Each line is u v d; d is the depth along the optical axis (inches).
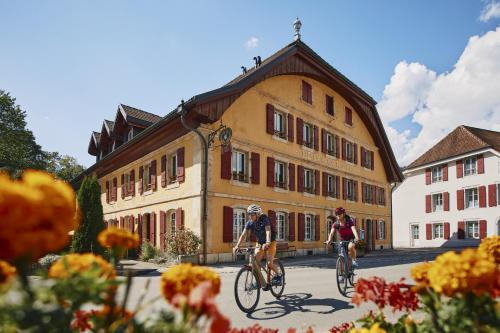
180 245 606.5
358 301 98.2
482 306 73.5
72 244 539.8
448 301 78.4
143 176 848.3
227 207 661.3
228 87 649.6
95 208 552.4
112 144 1037.2
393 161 1242.6
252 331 97.3
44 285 53.8
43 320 49.9
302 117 882.1
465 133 1349.7
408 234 1469.0
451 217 1312.7
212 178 645.3
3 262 59.4
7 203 43.2
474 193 1258.0
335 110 1010.7
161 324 58.3
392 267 568.7
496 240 103.6
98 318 65.0
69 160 1667.1
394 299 95.7
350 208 1037.2
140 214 844.0
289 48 813.2
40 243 47.1
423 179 1424.7
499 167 1182.3
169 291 65.5
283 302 285.1
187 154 678.5
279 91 817.5
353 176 1067.3
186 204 669.3
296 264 623.5
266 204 746.2
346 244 331.6
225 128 639.1
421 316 202.1
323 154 942.4
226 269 534.9
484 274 68.4
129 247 71.3
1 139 1252.5
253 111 743.7
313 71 900.0
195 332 57.1
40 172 51.5
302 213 842.8
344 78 991.0
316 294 318.7
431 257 800.3
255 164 730.8
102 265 64.3
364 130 1152.8
